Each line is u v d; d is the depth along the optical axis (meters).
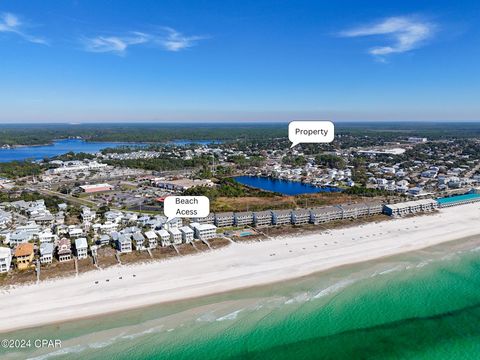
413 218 149.88
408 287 90.75
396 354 66.38
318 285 91.44
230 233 127.62
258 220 138.12
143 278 92.38
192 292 86.69
